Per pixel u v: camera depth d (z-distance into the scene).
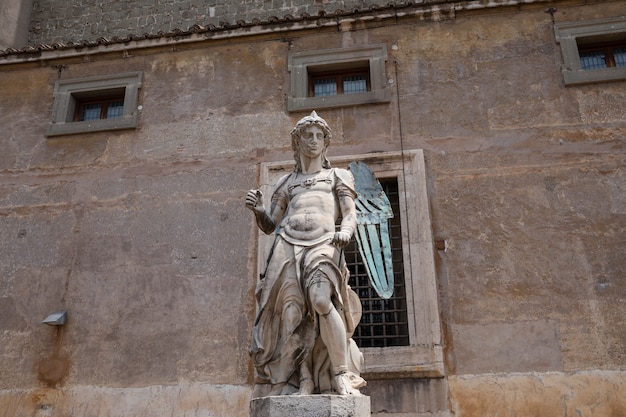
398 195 9.29
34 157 10.61
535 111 9.47
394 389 8.09
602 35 9.76
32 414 8.80
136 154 10.30
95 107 11.23
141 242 9.65
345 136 9.75
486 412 7.84
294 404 4.67
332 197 5.73
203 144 10.16
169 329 9.02
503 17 10.16
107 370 8.91
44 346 9.22
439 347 8.19
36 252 9.88
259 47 10.72
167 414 8.50
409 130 9.63
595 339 8.05
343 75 10.55
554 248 8.61
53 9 15.01
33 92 11.16
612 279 8.34
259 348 5.21
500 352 8.15
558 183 8.97
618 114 9.26
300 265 5.26
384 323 8.58
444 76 9.92
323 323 5.11
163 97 10.66
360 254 8.50
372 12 10.42
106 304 9.33
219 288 9.14
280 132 10.00
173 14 14.44
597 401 7.71
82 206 10.09
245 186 9.73
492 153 9.30
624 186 8.82
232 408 8.41
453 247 8.82
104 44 11.12
